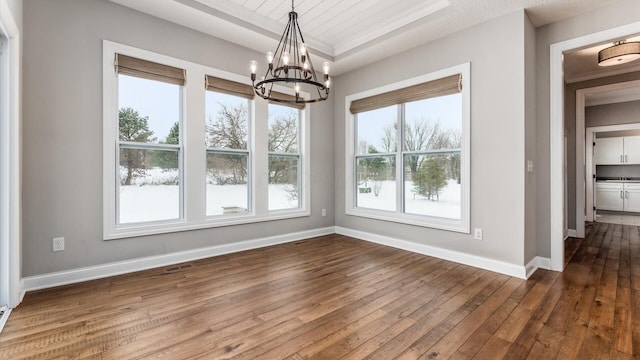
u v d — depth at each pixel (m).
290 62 4.16
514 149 2.89
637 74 4.30
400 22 3.38
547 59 3.09
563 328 1.91
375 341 1.78
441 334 1.85
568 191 4.72
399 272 3.00
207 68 3.46
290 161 4.43
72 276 2.67
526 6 2.78
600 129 5.92
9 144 2.13
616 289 2.53
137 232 3.00
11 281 2.16
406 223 3.88
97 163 2.78
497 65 3.00
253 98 3.90
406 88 3.82
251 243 3.90
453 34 3.35
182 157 3.35
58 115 2.59
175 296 2.41
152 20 3.06
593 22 2.81
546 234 3.11
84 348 1.69
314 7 3.18
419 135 3.84
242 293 2.48
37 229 2.51
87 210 2.74
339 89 4.84
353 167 4.70
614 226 5.50
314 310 2.18
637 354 1.63
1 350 1.66
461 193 3.32
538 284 2.66
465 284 2.67
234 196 3.81
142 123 3.09
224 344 1.74
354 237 4.59
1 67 2.10
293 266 3.19
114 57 2.84
